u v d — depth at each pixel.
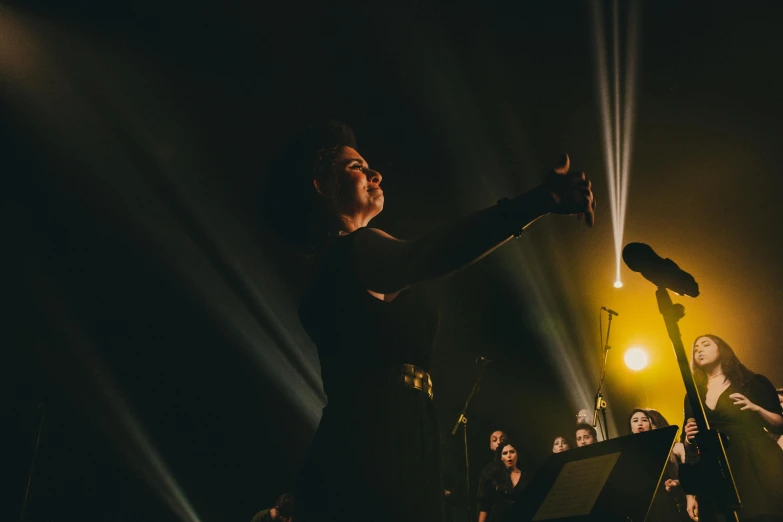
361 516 0.95
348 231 1.35
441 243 0.84
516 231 0.83
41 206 8.70
